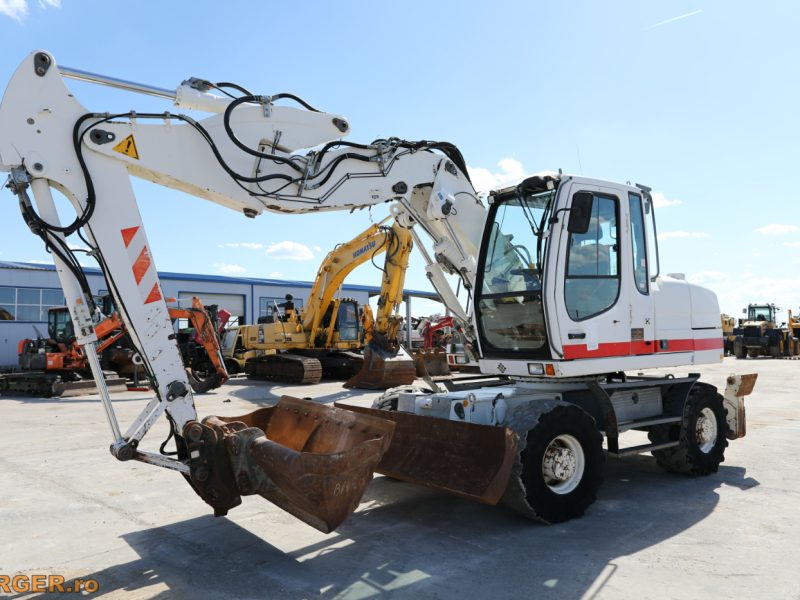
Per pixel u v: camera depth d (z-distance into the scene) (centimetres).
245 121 454
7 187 381
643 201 577
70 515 491
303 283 3412
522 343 530
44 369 1510
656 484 581
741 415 679
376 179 510
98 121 397
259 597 337
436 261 587
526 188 517
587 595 337
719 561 385
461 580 358
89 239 405
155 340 409
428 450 479
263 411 510
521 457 443
